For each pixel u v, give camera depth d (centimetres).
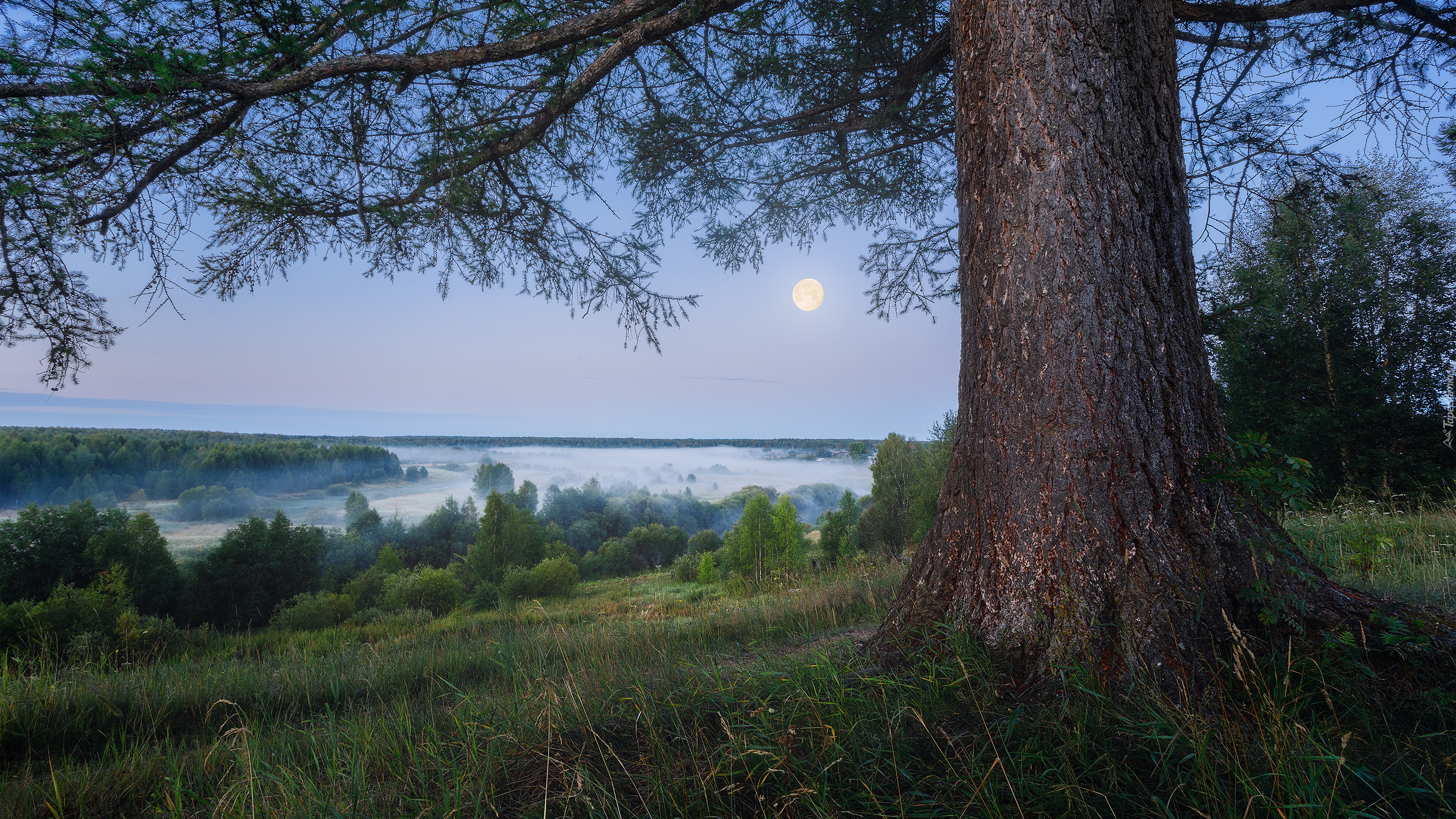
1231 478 220
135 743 288
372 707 363
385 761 208
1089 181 240
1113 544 222
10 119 208
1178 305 240
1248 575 216
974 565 249
